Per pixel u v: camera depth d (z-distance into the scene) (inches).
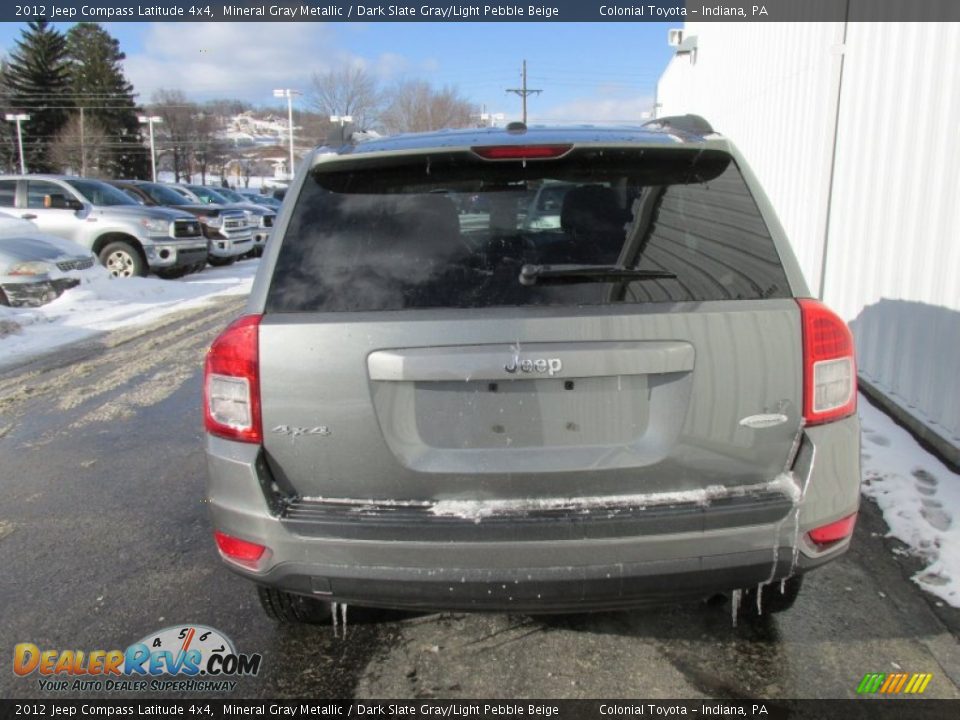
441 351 83.3
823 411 87.6
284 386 85.4
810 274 274.4
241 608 118.9
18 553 137.9
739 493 86.0
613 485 85.2
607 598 84.3
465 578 83.2
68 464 184.4
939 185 183.8
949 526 139.3
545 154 92.4
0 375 277.6
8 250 412.8
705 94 481.7
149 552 137.9
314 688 99.6
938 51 185.2
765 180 338.0
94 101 2802.7
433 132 106.2
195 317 403.2
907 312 198.5
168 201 681.0
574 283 86.0
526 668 102.5
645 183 93.5
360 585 85.0
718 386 84.7
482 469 84.5
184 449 194.9
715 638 108.4
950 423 174.7
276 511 85.7
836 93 251.1
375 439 84.8
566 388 84.1
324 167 94.0
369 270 88.4
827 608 115.6
